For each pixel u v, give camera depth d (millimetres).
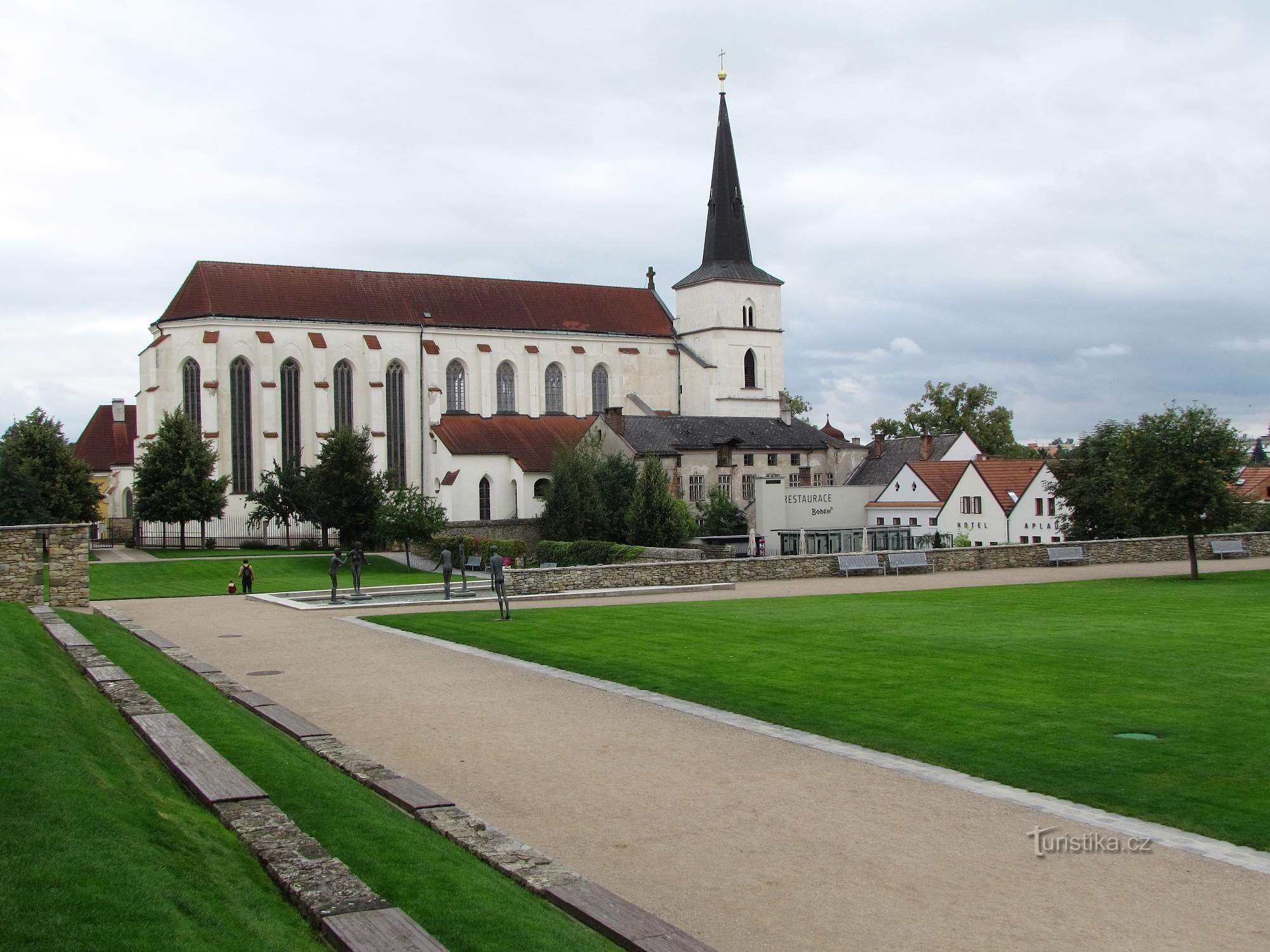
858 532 92125
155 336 109250
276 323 109125
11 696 16625
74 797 11875
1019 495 97000
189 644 36312
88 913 9133
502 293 125688
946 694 25188
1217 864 14289
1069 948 11781
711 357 128875
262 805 13750
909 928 12352
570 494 93438
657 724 22766
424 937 9938
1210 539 75688
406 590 56375
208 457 95062
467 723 23031
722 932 12273
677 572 58062
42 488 91250
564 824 16109
